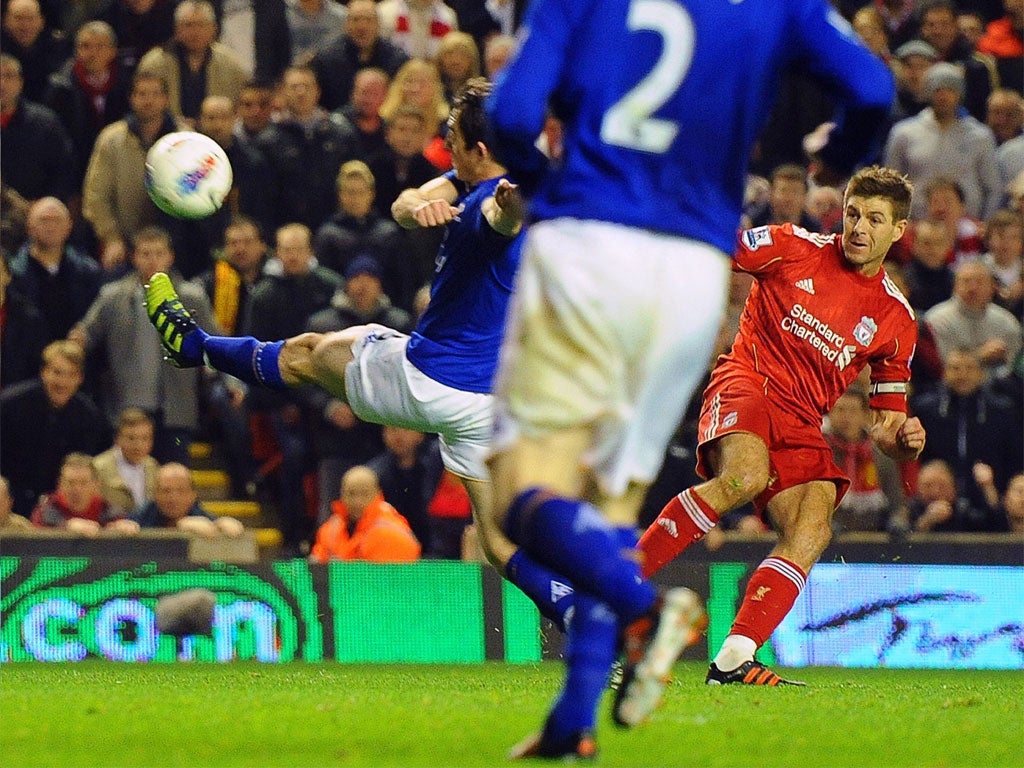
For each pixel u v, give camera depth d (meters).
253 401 28.69
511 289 14.63
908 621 24.28
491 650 23.78
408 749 9.90
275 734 10.62
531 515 9.02
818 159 10.21
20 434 26.92
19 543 23.67
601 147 9.20
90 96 31.50
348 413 27.73
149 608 23.12
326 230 29.42
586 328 9.01
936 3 35.28
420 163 30.91
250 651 23.30
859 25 34.50
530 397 9.12
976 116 35.34
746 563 24.14
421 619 23.69
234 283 28.89
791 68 9.86
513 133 9.12
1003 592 24.55
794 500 16.73
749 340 16.66
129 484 26.05
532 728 11.00
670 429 9.52
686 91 9.22
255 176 30.53
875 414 17.02
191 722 11.27
